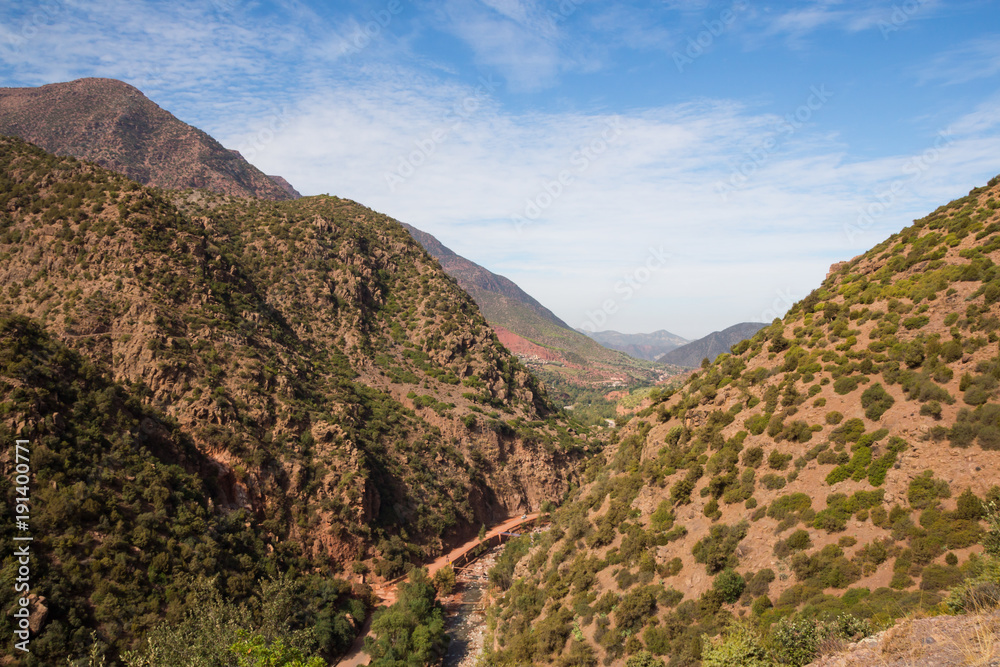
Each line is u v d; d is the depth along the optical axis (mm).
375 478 108750
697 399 65875
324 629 72188
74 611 52906
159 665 47375
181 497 72875
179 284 104562
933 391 44062
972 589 21703
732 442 56250
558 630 54406
